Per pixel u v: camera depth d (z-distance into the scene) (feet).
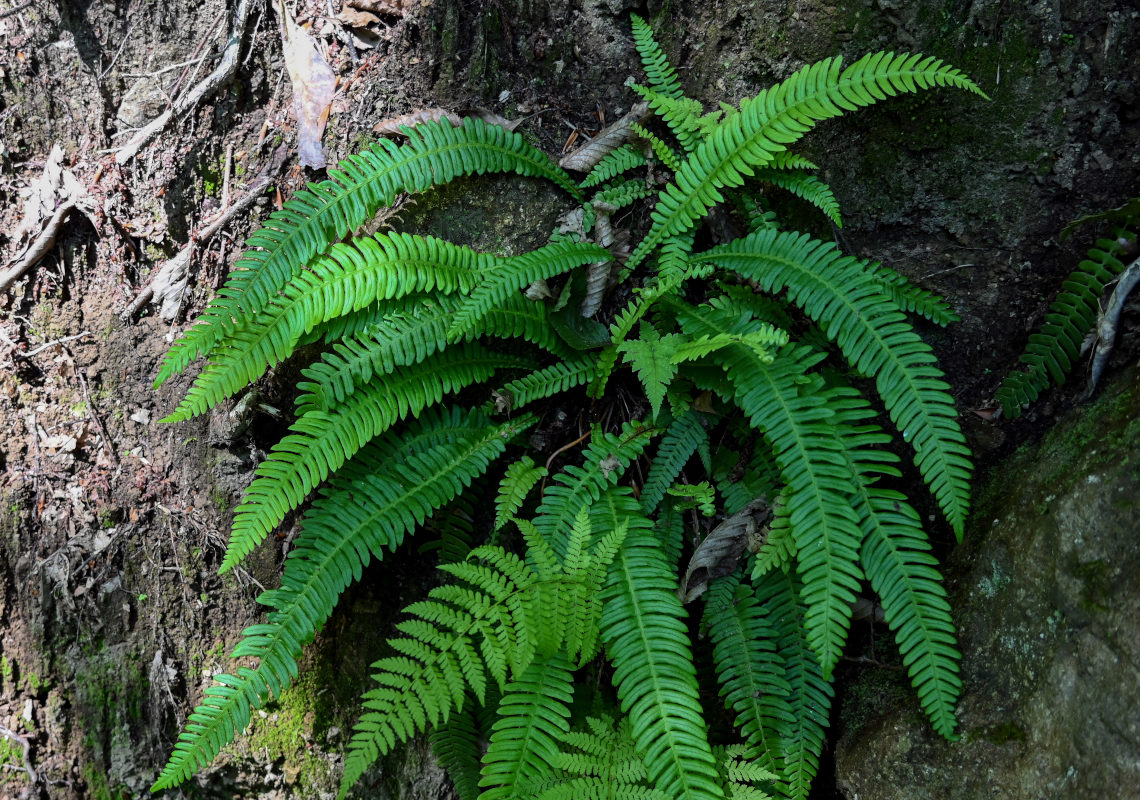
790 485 8.20
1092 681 6.97
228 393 8.99
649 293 9.00
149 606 11.73
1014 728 7.68
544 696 8.59
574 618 8.41
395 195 9.98
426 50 10.50
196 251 10.97
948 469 8.02
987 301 9.53
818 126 9.64
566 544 9.12
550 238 10.19
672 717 8.04
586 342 9.77
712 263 9.31
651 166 10.22
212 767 11.83
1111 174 8.97
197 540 11.50
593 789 8.13
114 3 10.73
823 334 9.55
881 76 8.35
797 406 8.38
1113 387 8.28
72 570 11.62
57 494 11.57
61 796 12.08
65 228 11.12
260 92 10.96
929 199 9.54
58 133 11.01
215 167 10.99
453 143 9.80
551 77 10.67
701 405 9.50
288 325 9.10
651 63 9.97
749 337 8.00
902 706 8.67
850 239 9.85
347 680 11.44
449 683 8.37
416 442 9.96
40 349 11.39
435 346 9.45
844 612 7.85
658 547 8.99
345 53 10.66
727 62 10.16
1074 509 7.55
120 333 11.27
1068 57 8.85
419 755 11.41
